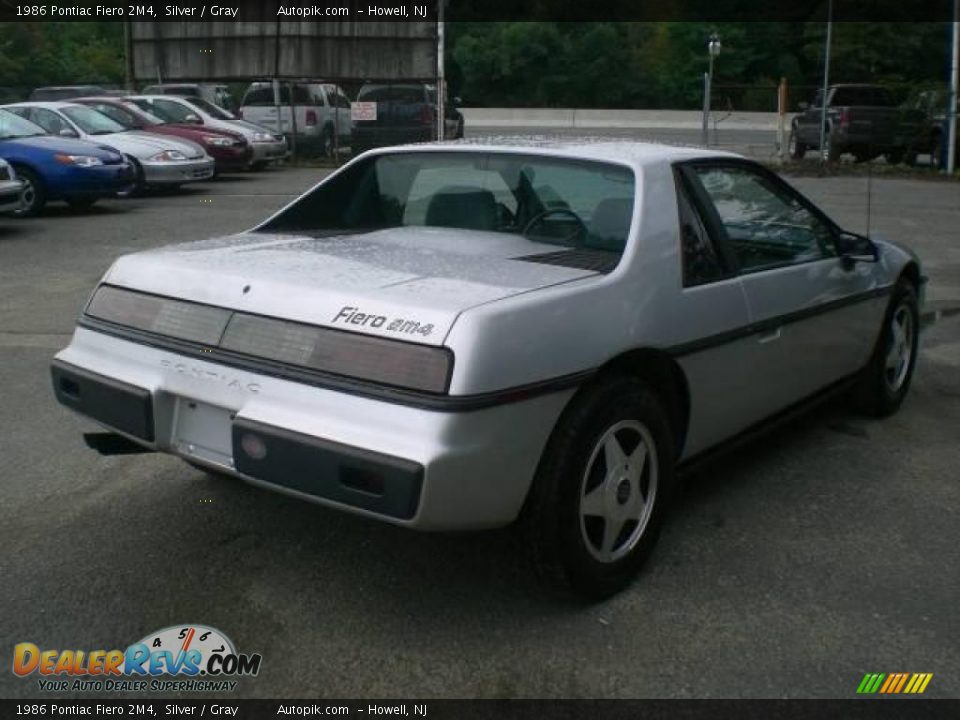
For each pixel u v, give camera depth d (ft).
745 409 14.07
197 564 12.46
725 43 153.17
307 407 10.19
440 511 9.75
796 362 15.08
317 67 77.66
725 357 13.20
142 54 81.97
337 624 11.15
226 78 79.66
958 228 44.60
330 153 83.10
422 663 10.44
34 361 21.57
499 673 10.28
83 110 55.16
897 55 120.98
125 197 53.06
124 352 11.81
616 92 156.97
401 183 15.37
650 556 12.44
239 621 11.18
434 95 80.69
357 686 10.05
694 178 13.58
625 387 11.42
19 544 12.95
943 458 16.71
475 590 11.91
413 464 9.50
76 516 13.83
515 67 157.58
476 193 14.58
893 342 18.45
